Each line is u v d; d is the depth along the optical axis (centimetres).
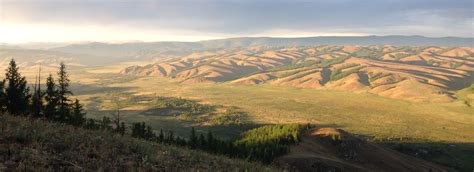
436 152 13812
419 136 17312
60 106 6250
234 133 16925
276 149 7781
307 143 9369
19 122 1873
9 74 5481
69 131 1923
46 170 1288
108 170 1454
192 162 1911
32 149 1460
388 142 15475
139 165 1598
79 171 1370
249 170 2044
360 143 9831
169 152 1970
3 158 1314
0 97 5284
